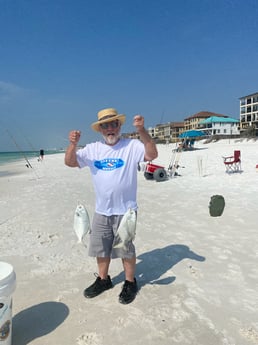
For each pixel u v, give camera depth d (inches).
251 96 3292.3
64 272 176.1
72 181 616.7
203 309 133.7
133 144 140.9
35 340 116.4
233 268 173.3
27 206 369.1
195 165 735.7
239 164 631.8
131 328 122.1
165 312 132.0
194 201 348.2
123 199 141.9
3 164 1596.9
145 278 165.8
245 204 316.8
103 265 150.2
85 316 131.1
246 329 119.3
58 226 271.4
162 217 286.4
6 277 102.0
